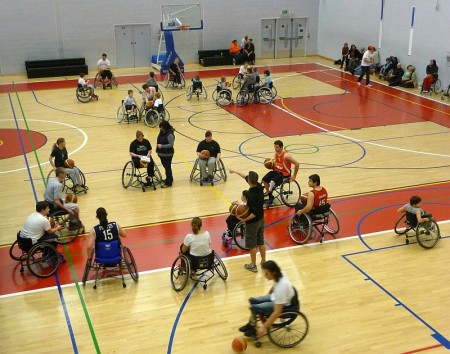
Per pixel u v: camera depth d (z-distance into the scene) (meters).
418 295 8.85
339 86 24.81
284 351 7.47
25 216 11.89
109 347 7.62
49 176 14.07
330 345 7.59
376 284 9.19
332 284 9.19
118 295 8.92
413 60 24.69
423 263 9.88
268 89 21.69
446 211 11.98
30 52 27.78
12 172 14.56
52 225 10.15
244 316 8.33
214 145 13.66
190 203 12.55
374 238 10.84
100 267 9.34
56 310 8.52
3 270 9.76
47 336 7.88
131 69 29.33
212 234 11.02
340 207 12.24
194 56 30.72
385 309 8.46
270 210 12.22
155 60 29.38
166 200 12.73
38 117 20.09
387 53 26.44
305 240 10.53
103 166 15.02
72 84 25.69
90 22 28.30
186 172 14.62
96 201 12.68
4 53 27.42
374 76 26.84
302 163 15.10
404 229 11.16
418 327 8.01
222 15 30.42
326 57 32.00
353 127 18.55
